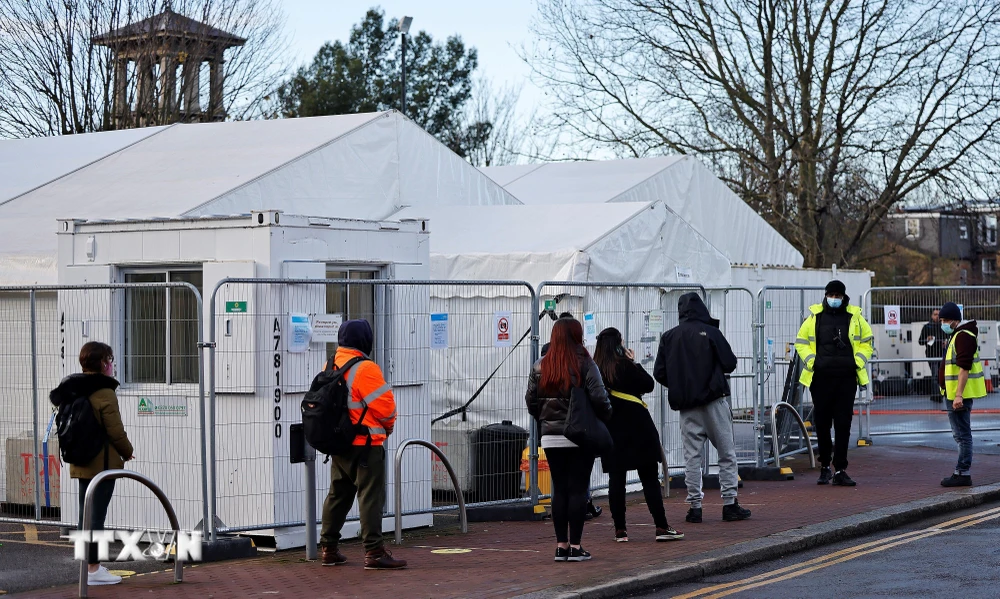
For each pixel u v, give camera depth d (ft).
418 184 60.54
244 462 31.17
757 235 90.48
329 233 32.81
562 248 47.73
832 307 42.14
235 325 31.22
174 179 52.16
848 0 103.76
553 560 29.22
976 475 44.21
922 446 55.06
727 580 27.37
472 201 64.59
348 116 59.26
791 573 27.81
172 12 106.52
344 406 27.84
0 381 38.04
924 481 42.78
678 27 108.68
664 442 42.96
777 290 51.08
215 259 32.01
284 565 29.22
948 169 103.91
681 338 34.58
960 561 28.37
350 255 33.42
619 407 31.32
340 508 28.94
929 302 61.36
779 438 48.78
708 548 30.01
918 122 104.83
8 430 37.78
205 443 30.42
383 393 28.09
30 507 37.01
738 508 34.73
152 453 32.42
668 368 34.65
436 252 50.19
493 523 36.47
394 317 34.37
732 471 34.73
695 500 34.73
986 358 61.57
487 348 38.42
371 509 28.22
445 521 36.86
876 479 43.68
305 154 53.11
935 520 35.86
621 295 42.14
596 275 48.16
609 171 84.94
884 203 107.45
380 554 28.27
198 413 31.63
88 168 56.08
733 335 57.00
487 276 48.67
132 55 107.14
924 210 125.49
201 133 60.29
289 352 31.32
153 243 33.06
